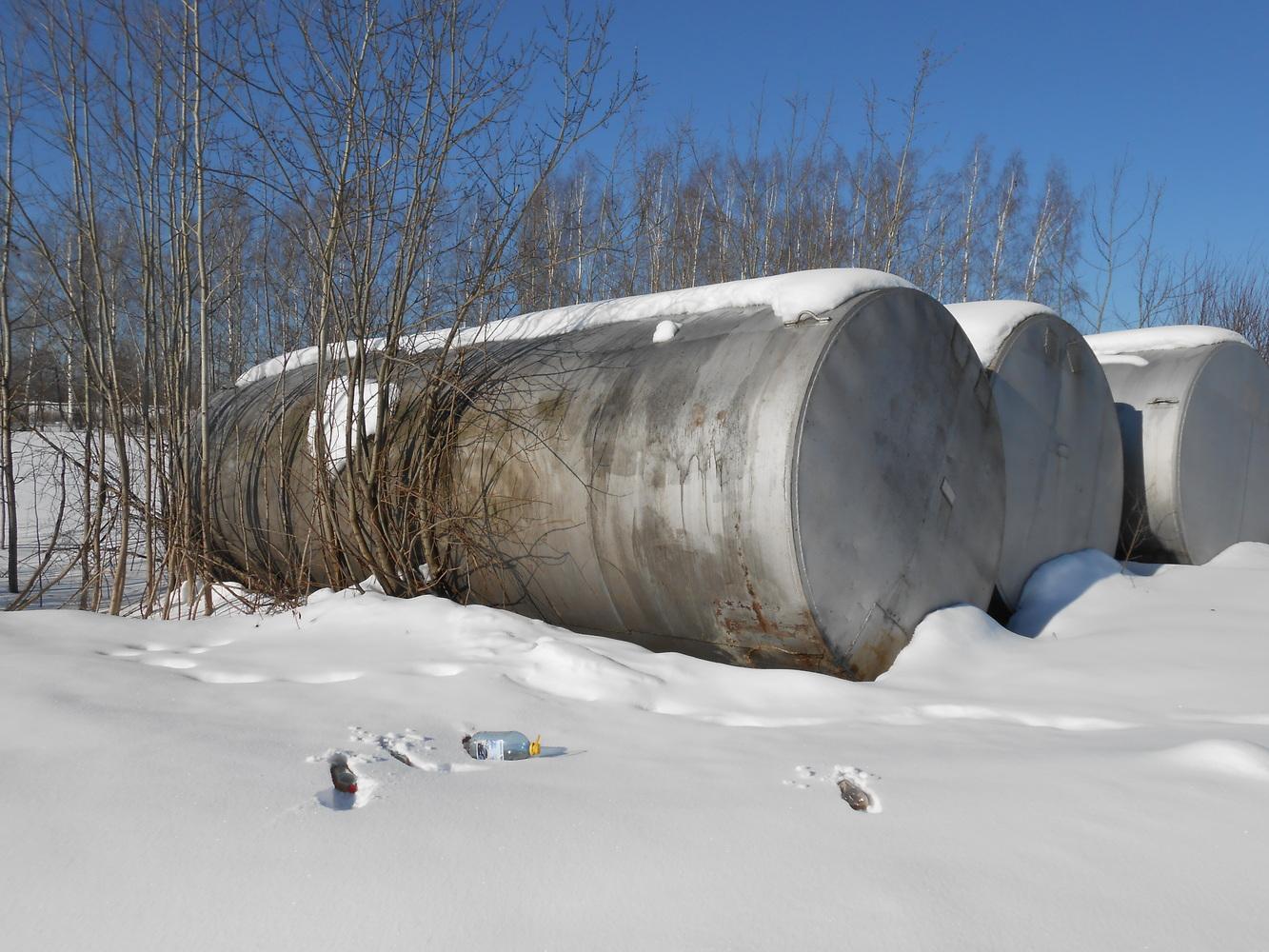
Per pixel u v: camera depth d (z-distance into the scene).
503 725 3.79
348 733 3.55
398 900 2.30
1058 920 2.21
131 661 4.81
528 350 6.86
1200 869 2.46
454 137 6.97
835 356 5.02
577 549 5.78
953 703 4.39
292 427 8.02
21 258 8.85
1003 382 6.60
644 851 2.55
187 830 2.67
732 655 5.28
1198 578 7.04
